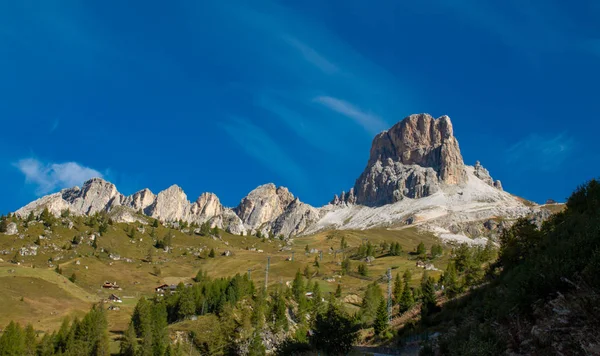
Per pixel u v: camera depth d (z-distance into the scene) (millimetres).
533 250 35625
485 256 125125
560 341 18469
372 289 124562
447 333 32938
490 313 27031
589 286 19531
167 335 104438
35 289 151375
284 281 192625
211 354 104438
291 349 44969
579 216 33875
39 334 115875
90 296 163500
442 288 100062
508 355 20234
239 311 119000
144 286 196875
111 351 102500
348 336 43438
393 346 50625
